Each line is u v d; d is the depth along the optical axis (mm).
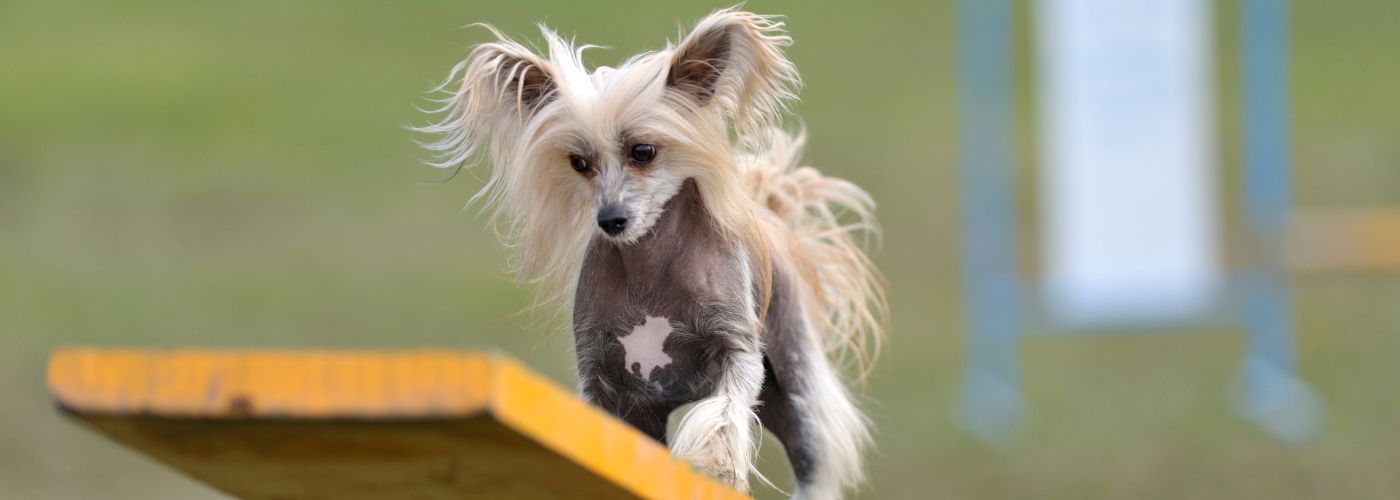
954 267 19562
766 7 31281
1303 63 28453
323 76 27219
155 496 12102
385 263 19062
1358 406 14641
